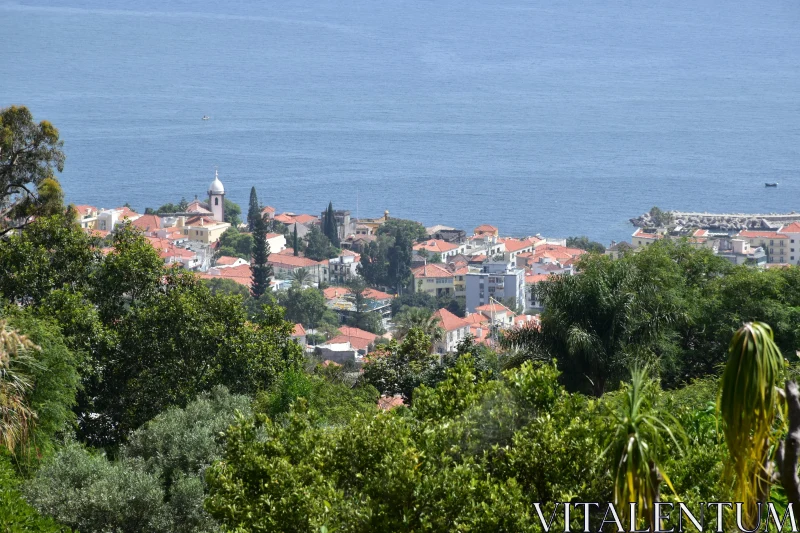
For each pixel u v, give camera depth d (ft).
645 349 162.20
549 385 73.82
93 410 184.34
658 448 45.39
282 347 205.05
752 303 186.09
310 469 73.51
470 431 72.38
